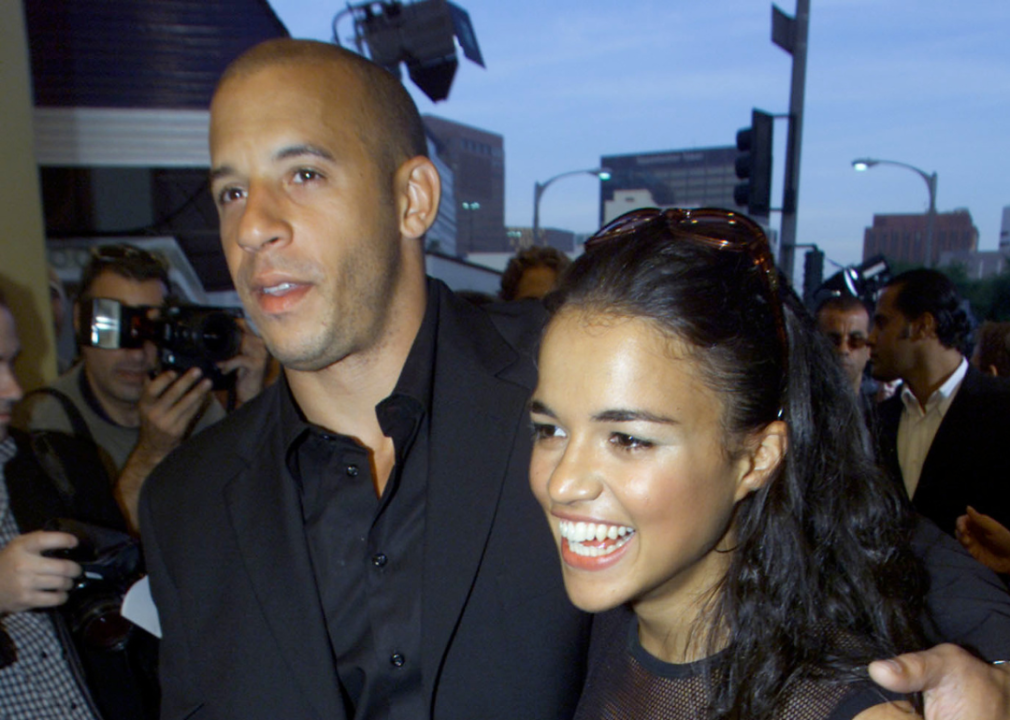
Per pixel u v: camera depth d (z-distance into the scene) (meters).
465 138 67.62
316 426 1.06
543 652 1.00
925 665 0.63
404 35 3.84
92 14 4.08
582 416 0.72
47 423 1.85
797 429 0.81
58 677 1.38
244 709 1.02
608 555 0.75
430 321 1.11
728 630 0.80
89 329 1.84
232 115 0.95
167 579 1.12
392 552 1.04
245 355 1.94
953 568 0.90
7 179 2.53
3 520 1.42
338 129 0.95
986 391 2.21
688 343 0.70
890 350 2.61
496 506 1.03
